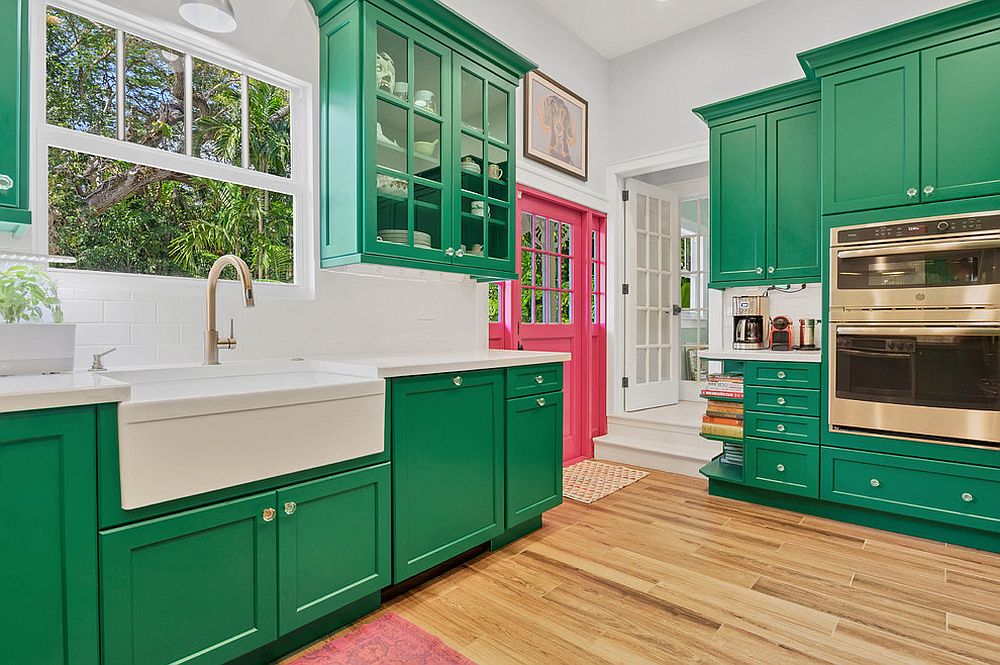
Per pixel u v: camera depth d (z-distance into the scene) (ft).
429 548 6.75
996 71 7.75
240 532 4.90
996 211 7.70
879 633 5.75
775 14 11.70
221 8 5.97
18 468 3.76
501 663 5.24
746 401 10.02
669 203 16.02
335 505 5.68
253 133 7.55
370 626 5.90
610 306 14.20
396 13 7.39
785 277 10.38
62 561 3.94
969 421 7.86
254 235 7.59
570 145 12.96
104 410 4.13
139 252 6.59
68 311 5.68
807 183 10.12
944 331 8.02
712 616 6.10
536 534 8.54
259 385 6.56
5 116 4.76
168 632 4.45
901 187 8.48
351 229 7.16
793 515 9.40
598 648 5.49
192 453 4.50
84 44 6.12
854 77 8.91
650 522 9.05
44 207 5.80
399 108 7.48
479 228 8.76
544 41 12.23
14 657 3.76
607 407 14.16
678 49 13.16
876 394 8.63
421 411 6.64
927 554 7.77
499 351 9.16
